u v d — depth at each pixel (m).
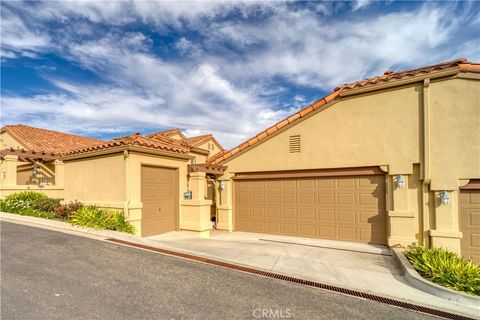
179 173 12.16
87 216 9.80
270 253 8.34
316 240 10.16
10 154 15.02
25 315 4.19
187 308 4.60
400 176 8.87
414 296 5.39
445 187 8.18
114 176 10.36
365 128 9.58
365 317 4.54
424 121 8.51
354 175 9.88
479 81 7.97
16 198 13.57
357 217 9.78
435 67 8.45
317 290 5.57
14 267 6.17
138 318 4.22
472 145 7.97
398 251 8.14
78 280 5.57
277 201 11.46
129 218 9.85
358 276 6.48
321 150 10.38
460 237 7.87
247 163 12.08
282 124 11.12
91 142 22.59
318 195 10.55
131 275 5.94
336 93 10.02
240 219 12.35
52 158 16.75
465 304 5.05
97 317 4.20
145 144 10.32
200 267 6.66
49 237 8.58
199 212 11.27
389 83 9.03
